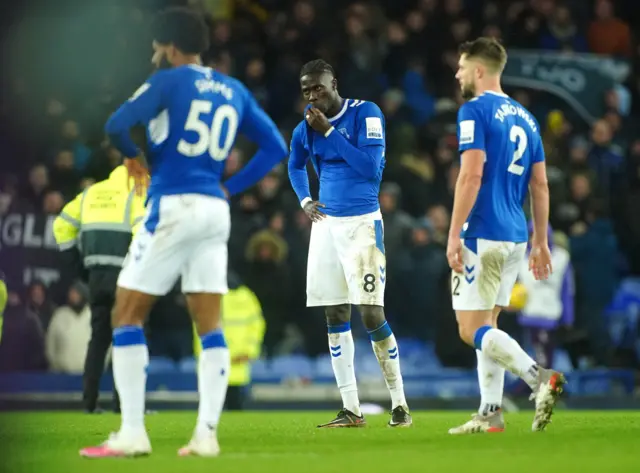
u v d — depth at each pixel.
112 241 33.53
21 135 62.03
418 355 53.19
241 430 25.42
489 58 23.89
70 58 64.56
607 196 61.59
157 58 20.05
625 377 52.88
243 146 56.62
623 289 58.12
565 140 62.94
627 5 75.38
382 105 63.25
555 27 69.06
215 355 19.42
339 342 26.52
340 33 66.81
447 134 63.19
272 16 68.94
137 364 19.14
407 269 53.12
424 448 20.11
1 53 64.19
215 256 19.59
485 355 23.52
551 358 46.16
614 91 63.94
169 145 19.30
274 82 64.44
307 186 27.16
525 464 17.16
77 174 55.81
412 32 68.06
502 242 23.19
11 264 51.69
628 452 19.09
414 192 59.03
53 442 22.08
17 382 48.28
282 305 52.56
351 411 26.48
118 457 18.67
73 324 49.97
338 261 26.27
